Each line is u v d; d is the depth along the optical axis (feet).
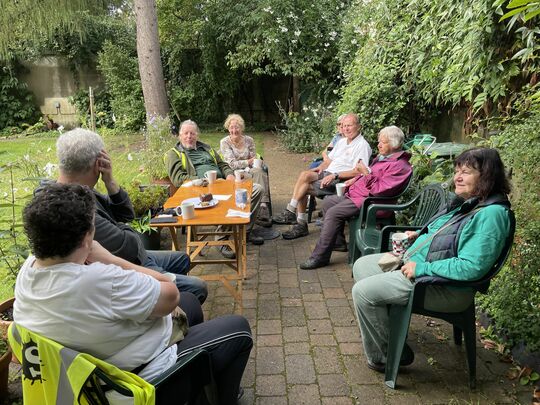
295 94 33.65
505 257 6.44
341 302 9.98
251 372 7.61
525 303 7.64
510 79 10.60
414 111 18.45
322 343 8.43
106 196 7.43
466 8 10.87
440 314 6.88
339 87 27.78
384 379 7.34
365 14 21.02
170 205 10.46
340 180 13.76
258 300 10.17
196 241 11.71
